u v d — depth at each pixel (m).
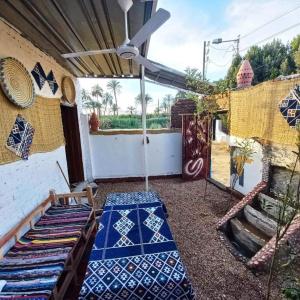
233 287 2.28
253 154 3.96
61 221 2.89
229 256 2.80
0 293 1.67
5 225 2.28
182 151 6.29
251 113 3.79
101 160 6.39
